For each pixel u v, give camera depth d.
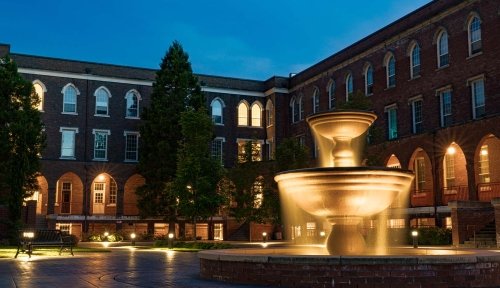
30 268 16.73
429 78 36.91
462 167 36.00
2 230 34.12
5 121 35.22
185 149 34.69
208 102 53.00
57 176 46.84
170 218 43.88
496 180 33.34
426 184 37.81
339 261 10.98
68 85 48.62
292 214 38.44
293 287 11.23
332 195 12.70
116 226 47.12
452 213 27.34
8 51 46.44
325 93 48.34
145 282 12.53
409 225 34.81
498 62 31.67
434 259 10.91
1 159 34.97
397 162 39.91
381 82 41.56
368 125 13.88
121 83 50.50
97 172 48.25
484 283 11.28
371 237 34.00
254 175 35.19
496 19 32.00
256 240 44.91
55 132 47.59
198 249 30.17
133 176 51.25
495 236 25.89
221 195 34.22
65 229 46.03
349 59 45.16
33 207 37.00
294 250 16.66
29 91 36.38
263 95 55.34
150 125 45.12
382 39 41.44
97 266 17.59
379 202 12.94
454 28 35.06
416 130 38.09
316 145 47.75
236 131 53.72
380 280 10.81
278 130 53.19
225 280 12.49
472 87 33.75
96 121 49.22
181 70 46.03
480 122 31.16
